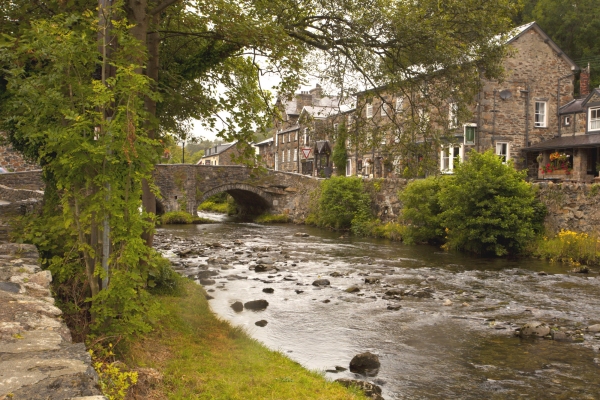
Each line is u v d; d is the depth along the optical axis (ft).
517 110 103.30
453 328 33.50
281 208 135.03
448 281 49.73
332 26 36.37
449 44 35.94
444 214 72.08
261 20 31.78
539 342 30.63
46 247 24.93
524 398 22.56
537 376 25.17
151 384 17.57
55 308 16.08
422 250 73.82
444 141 41.42
